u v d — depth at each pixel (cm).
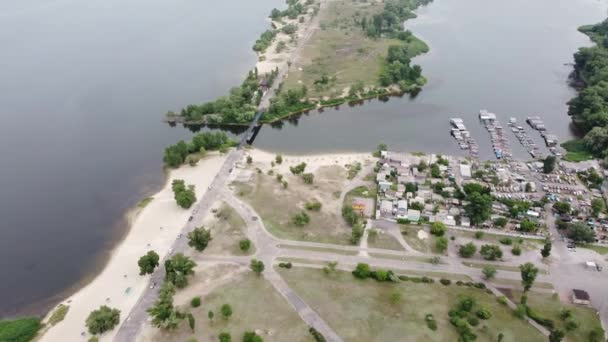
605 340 14250
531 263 17125
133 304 16100
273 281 16725
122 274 17588
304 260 17825
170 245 18888
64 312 15962
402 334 14400
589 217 19950
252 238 19062
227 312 14950
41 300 17000
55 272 18325
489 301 15788
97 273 18075
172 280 16375
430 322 14700
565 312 14800
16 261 19000
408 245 18600
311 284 16550
